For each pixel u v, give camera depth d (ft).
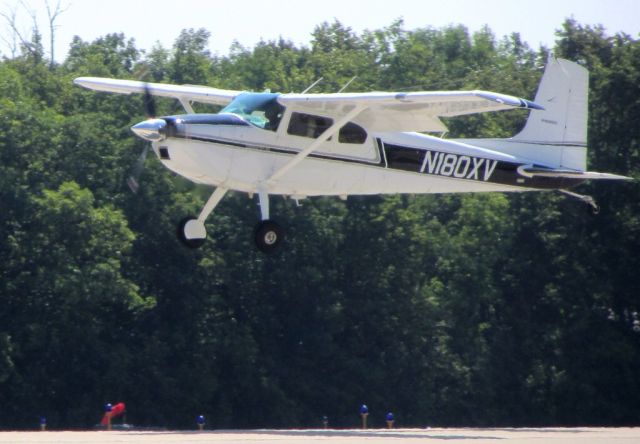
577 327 432.66
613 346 430.61
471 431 166.91
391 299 436.35
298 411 404.77
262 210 200.85
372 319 430.20
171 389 379.14
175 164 191.11
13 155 399.24
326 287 424.87
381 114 204.03
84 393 373.61
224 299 422.00
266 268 421.59
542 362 435.94
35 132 403.75
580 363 432.66
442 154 226.17
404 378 430.61
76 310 379.96
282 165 201.16
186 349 400.67
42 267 376.68
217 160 193.36
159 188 410.93
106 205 398.62
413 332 436.35
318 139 200.75
